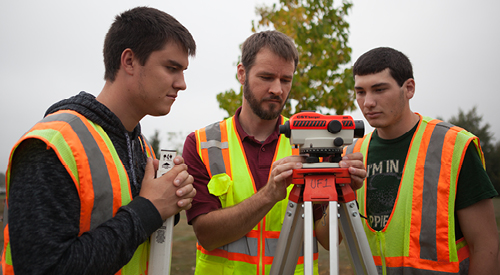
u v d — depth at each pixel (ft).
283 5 24.14
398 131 7.44
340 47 23.53
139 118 5.45
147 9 5.15
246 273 6.67
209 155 7.29
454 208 6.69
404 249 6.89
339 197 5.57
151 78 4.98
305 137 5.60
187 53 5.32
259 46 6.92
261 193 6.01
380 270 7.08
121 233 4.30
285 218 5.51
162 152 5.38
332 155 5.73
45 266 3.79
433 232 6.65
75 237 4.17
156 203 4.88
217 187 6.91
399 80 6.99
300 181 5.34
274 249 6.80
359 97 7.38
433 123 7.28
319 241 7.07
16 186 4.00
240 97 23.48
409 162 7.18
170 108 5.33
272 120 7.57
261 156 7.35
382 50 7.15
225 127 7.70
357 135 5.80
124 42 4.97
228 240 6.48
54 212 4.01
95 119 4.84
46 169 4.09
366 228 7.41
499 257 6.41
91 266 3.98
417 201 6.90
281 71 6.86
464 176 6.59
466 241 6.72
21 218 3.88
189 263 19.84
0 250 17.85
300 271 6.77
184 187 5.14
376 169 7.61
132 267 5.01
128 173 5.19
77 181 4.30
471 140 6.63
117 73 5.08
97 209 4.49
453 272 6.44
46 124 4.42
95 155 4.60
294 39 22.27
